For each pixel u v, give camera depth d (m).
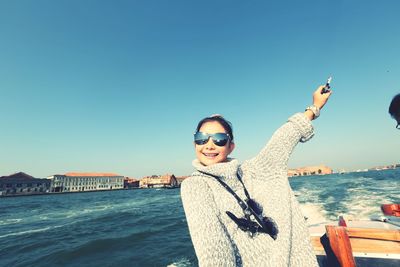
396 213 3.97
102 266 10.44
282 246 1.10
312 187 39.78
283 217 1.24
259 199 1.31
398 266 2.64
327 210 14.69
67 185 133.12
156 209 33.62
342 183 44.81
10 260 12.95
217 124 1.43
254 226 1.11
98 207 43.62
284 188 1.39
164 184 149.75
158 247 12.57
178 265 9.51
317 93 1.63
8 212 45.12
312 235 3.26
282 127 1.57
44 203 66.31
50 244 15.80
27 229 23.34
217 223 0.94
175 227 18.09
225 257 0.83
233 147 1.54
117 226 20.84
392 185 29.88
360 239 2.89
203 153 1.41
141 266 9.88
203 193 1.08
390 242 2.77
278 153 1.46
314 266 1.17
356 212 13.20
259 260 1.04
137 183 161.50
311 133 1.55
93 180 142.38
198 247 0.84
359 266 2.82
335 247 2.62
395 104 2.23
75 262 11.47
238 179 1.31
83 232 19.25
